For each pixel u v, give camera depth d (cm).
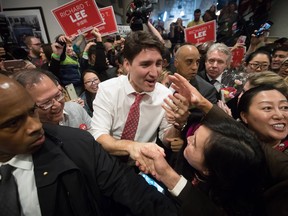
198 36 280
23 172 56
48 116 87
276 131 87
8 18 445
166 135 107
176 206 71
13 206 54
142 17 245
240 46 275
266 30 342
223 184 60
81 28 192
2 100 45
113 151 85
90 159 66
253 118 90
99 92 105
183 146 95
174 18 954
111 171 68
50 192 56
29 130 50
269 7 516
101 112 103
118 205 71
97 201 67
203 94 160
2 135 48
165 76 175
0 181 54
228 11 514
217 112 87
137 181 72
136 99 101
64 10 184
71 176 59
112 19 226
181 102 94
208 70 206
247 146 58
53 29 459
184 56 160
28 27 454
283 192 59
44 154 58
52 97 85
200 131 66
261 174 60
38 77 84
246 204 60
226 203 63
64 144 64
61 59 229
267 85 96
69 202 59
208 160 61
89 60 263
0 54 247
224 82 212
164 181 71
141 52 86
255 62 202
